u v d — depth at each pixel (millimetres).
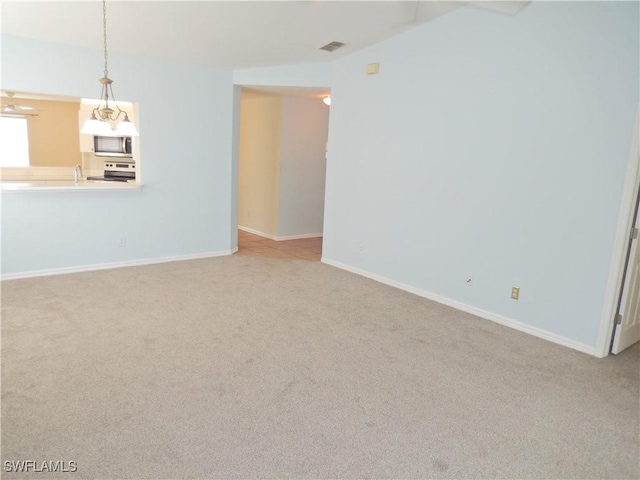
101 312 3830
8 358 2936
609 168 3164
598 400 2711
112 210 5211
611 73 3096
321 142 7770
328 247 5973
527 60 3559
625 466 2117
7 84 4352
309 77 5730
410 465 2066
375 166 5113
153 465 1993
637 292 3438
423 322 3924
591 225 3299
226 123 5918
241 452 2105
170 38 4465
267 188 7699
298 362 3055
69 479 1884
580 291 3406
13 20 3916
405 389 2754
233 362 3012
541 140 3527
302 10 3824
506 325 3914
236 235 6484
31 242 4738
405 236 4816
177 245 5805
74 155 7418
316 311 4094
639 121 2980
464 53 4027
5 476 1882
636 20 2953
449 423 2412
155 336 3381
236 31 4297
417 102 4523
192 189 5785
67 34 4301
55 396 2506
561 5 3311
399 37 4625
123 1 3508
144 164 5352
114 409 2406
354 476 1979
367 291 4785
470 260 4168
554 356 3324
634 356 3371
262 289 4707
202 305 4117
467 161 4098
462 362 3162
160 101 5336
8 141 6965
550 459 2150
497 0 3352
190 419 2346
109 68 4918
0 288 4375
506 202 3818
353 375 2904
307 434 2262
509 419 2475
